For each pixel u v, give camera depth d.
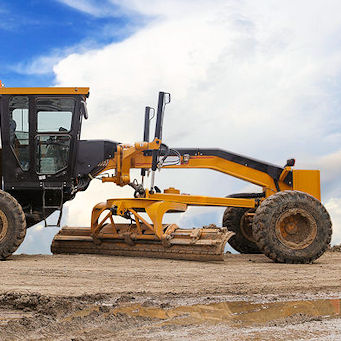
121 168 10.60
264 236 9.81
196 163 10.98
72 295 5.84
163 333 4.22
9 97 9.98
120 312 5.03
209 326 4.48
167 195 10.23
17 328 4.41
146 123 10.57
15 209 9.40
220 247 9.43
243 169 11.08
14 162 9.99
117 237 10.35
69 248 10.84
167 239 9.78
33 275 7.43
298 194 10.05
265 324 4.57
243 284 6.88
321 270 8.60
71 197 10.75
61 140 10.05
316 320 4.70
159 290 6.31
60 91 10.02
